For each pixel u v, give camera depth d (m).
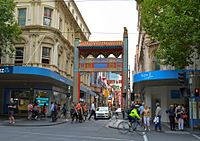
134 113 18.25
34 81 35.03
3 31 27.14
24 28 34.41
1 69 28.31
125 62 36.72
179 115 21.14
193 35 17.81
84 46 37.47
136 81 27.77
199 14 17.44
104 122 29.39
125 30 37.62
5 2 26.44
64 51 40.94
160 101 30.00
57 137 14.37
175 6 18.56
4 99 36.12
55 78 31.80
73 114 28.19
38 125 22.11
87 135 15.91
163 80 25.97
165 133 19.00
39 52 34.25
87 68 37.56
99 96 79.94
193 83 22.72
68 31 43.97
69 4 44.00
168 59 20.84
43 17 35.06
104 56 38.06
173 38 19.17
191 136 17.17
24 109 35.59
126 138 15.22
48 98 36.22
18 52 34.59
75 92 37.12
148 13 21.89
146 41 31.52
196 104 23.75
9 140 12.61
